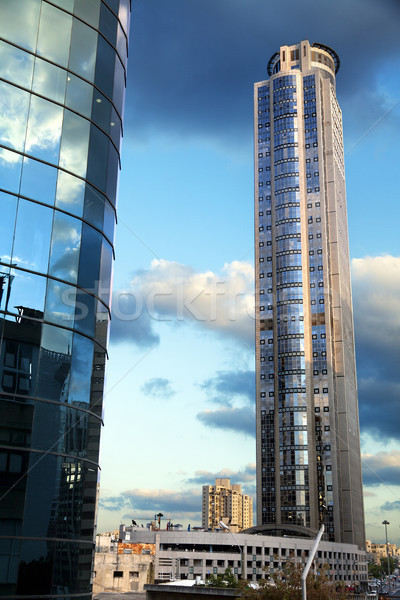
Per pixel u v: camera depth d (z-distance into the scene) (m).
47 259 35.06
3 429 31.12
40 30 37.66
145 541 169.00
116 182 42.06
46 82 37.25
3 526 29.98
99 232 38.91
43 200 35.59
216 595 61.72
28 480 31.50
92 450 36.00
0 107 34.66
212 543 168.12
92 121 39.59
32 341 33.34
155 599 64.62
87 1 41.03
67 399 34.50
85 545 34.16
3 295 32.66
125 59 45.34
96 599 86.06
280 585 49.81
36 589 30.62
